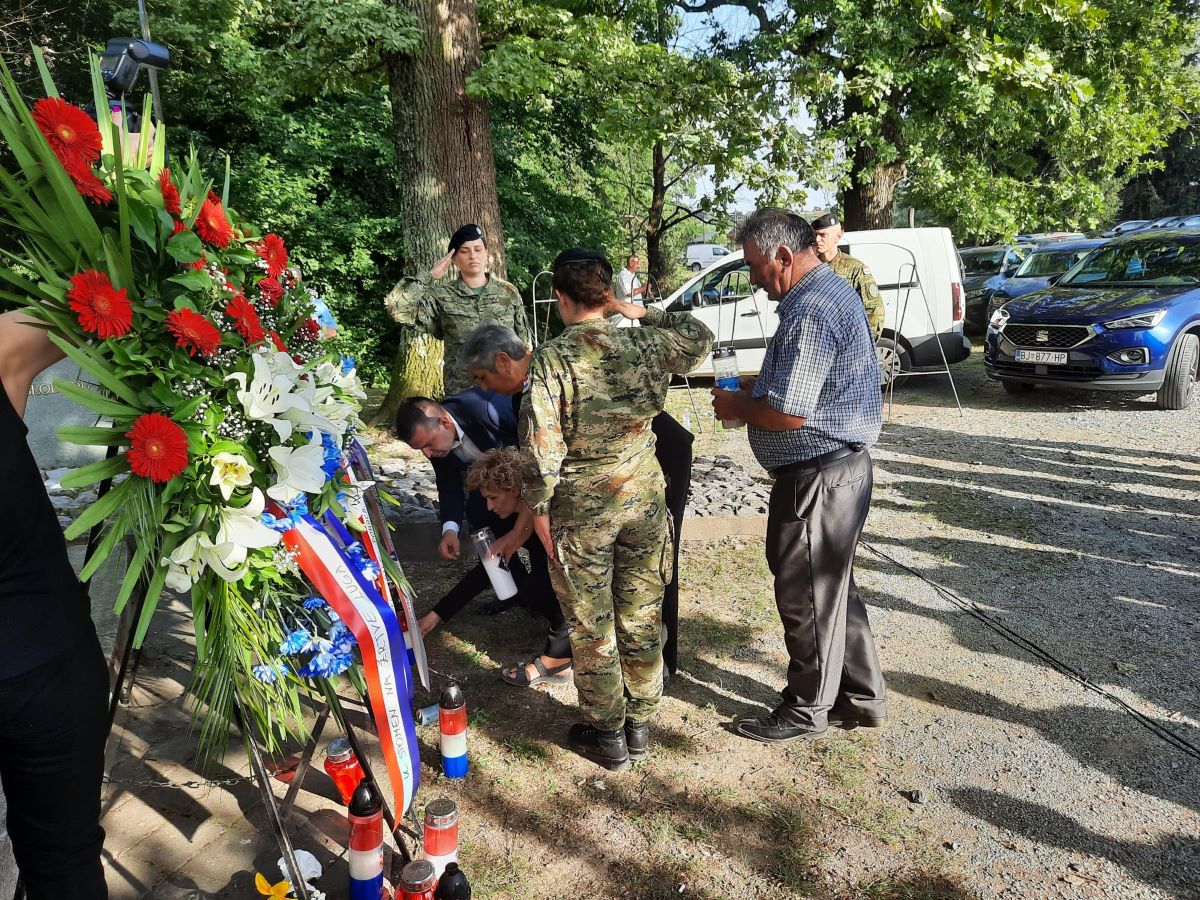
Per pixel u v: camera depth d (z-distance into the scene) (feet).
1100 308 28.37
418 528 15.58
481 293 15.11
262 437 6.28
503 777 9.53
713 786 9.36
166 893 7.53
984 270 55.83
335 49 24.29
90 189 5.59
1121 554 16.10
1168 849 8.30
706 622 13.35
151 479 5.73
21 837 5.41
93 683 5.32
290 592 6.61
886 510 19.04
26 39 29.73
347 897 7.56
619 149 60.08
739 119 29.37
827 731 10.41
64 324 5.46
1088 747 10.00
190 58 33.91
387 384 40.40
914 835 8.57
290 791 7.68
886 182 46.88
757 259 8.66
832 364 8.63
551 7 29.55
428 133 24.79
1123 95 46.96
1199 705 10.83
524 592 11.21
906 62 39.34
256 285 6.87
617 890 7.89
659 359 8.70
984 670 11.86
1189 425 26.16
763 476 21.50
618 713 9.45
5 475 4.81
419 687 11.39
